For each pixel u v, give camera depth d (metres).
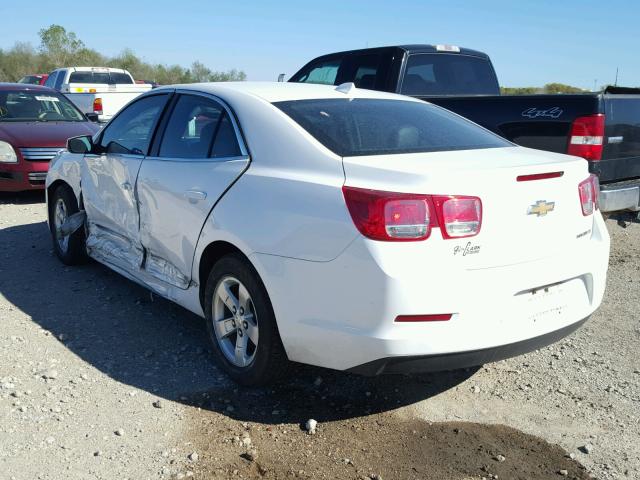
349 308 3.23
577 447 3.43
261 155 3.82
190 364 4.22
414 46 8.37
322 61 9.15
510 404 3.85
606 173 6.23
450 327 3.18
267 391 3.90
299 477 3.11
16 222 7.96
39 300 5.27
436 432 3.53
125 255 5.08
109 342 4.51
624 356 4.52
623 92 6.86
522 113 6.28
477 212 3.19
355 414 3.69
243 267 3.71
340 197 3.28
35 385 3.88
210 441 3.38
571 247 3.58
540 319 3.47
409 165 3.34
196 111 4.48
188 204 4.14
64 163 6.01
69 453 3.23
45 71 48.94
